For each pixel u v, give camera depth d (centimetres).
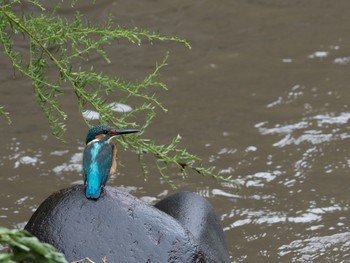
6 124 1934
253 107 2027
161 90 2111
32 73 1005
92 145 1043
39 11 2384
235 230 1537
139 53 2306
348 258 1443
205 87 2128
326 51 2316
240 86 2134
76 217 1064
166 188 1686
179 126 1938
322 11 2573
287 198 1647
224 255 1234
